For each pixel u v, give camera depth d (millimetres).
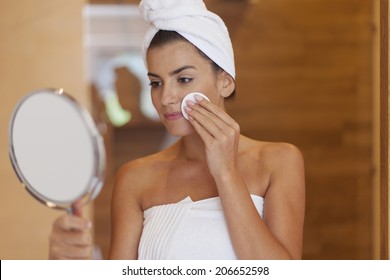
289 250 1619
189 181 1746
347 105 4516
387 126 1653
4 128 3320
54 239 1530
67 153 1479
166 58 1628
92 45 4324
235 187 1563
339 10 4457
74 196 1495
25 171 1504
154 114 4402
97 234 4363
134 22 4344
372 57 3984
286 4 4449
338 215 4566
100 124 4293
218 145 1564
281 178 1669
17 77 3365
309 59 4492
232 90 1729
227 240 1624
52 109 1472
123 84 4363
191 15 1624
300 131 4520
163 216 1698
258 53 4477
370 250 4559
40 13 3379
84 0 3420
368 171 4531
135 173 1807
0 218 3293
